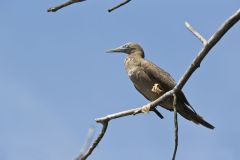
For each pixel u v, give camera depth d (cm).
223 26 747
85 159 952
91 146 956
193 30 796
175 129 841
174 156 822
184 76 852
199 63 817
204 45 778
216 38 764
